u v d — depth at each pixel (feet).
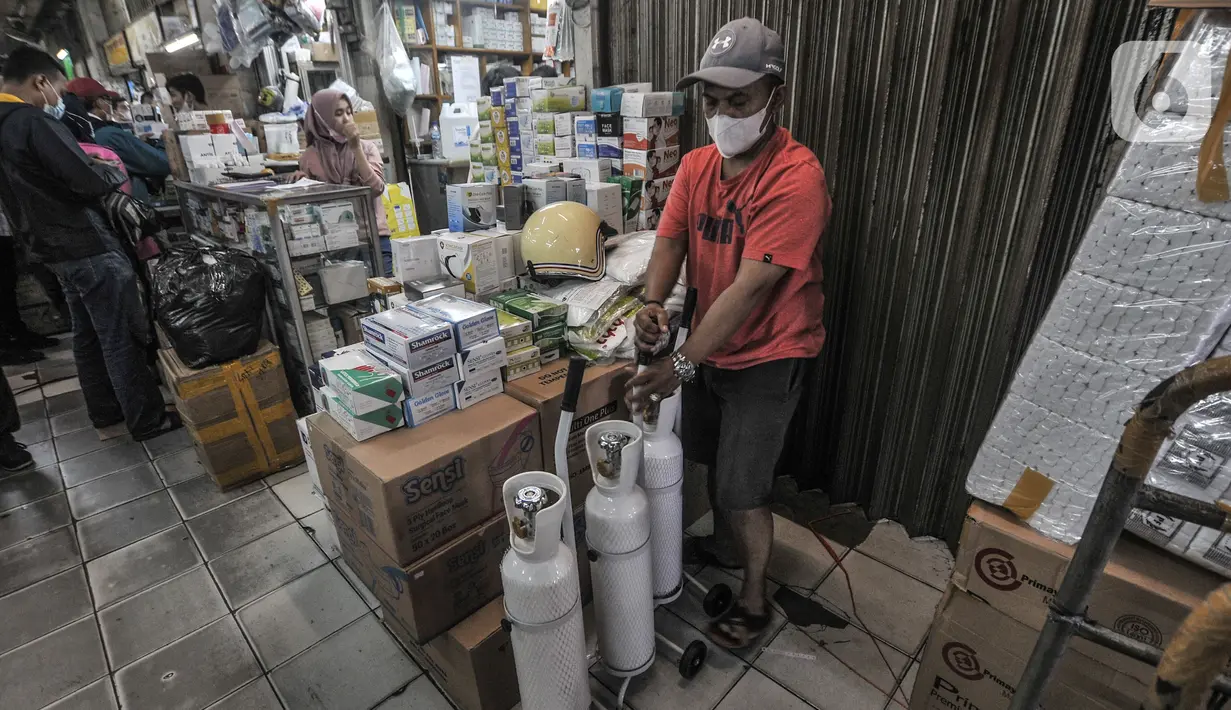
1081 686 3.87
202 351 7.89
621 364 6.00
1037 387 3.79
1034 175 5.31
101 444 9.77
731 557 6.77
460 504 4.93
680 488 5.37
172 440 9.83
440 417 5.27
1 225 12.59
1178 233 3.19
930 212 6.00
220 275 8.02
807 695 5.33
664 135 7.45
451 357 5.20
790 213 4.54
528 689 4.37
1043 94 5.10
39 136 7.66
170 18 15.74
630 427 4.67
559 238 6.14
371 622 6.21
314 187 8.99
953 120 5.62
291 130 12.75
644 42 7.80
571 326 5.99
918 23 5.56
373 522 4.75
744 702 5.29
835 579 6.58
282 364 8.80
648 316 5.41
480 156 9.81
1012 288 5.66
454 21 15.69
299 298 8.67
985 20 5.21
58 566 7.13
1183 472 3.39
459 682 5.19
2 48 25.63
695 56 7.35
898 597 6.32
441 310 5.50
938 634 4.57
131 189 12.00
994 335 5.92
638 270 6.39
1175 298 3.25
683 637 5.93
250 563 7.07
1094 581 2.51
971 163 5.62
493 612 5.21
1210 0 2.93
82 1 22.99
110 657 5.90
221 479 8.36
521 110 8.68
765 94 4.64
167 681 5.64
